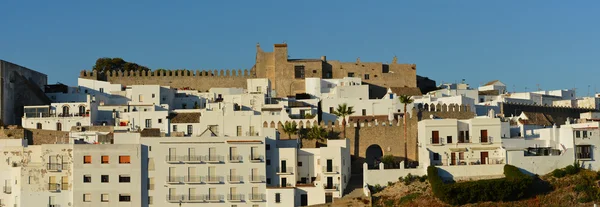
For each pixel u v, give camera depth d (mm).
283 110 195625
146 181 159375
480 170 162375
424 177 161000
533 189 157375
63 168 158500
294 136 181500
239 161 160500
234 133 191375
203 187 159875
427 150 167875
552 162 164125
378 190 160375
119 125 197375
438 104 198125
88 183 158000
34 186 157750
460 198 152625
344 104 190500
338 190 159375
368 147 182625
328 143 169000
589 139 165875
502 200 154250
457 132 169875
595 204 152500
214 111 197500
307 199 160125
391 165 169250
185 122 197250
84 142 169125
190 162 160125
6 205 158375
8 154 159875
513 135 179250
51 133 183125
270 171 163250
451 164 166625
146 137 162250
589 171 161750
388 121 183500
